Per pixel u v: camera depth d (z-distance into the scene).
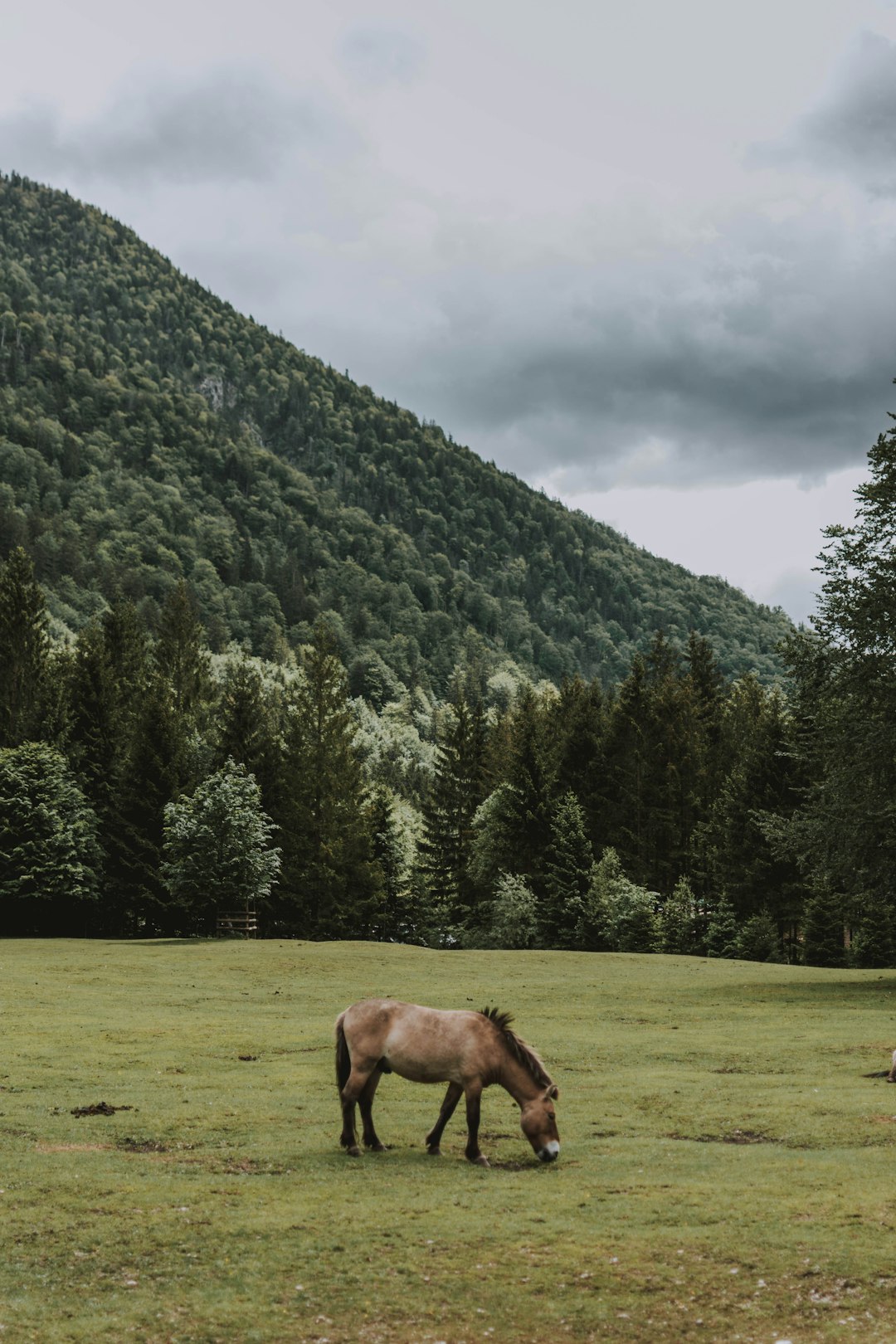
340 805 75.00
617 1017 29.23
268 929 72.19
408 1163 13.06
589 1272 9.34
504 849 74.81
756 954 60.25
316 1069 20.55
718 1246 9.93
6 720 75.94
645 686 86.56
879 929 59.00
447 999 33.84
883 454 37.12
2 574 83.00
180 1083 18.83
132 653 96.75
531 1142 13.17
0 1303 8.60
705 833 72.69
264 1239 10.09
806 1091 17.72
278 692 157.50
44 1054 21.81
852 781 36.56
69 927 69.31
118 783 71.69
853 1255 9.66
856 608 36.94
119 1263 9.49
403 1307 8.64
